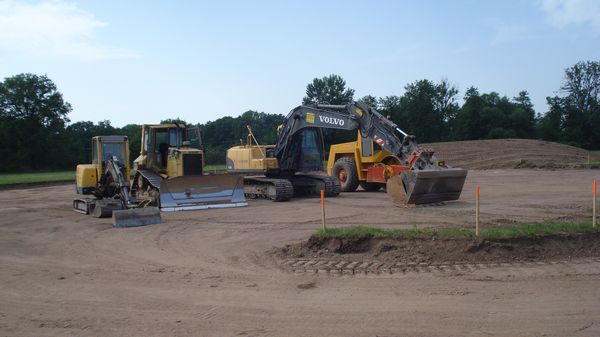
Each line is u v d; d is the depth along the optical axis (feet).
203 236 42.78
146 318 22.54
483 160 141.90
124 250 38.22
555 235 33.88
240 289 26.78
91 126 366.63
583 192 69.05
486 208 53.26
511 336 19.39
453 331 19.99
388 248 33.73
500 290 25.40
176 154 62.85
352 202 63.31
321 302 24.18
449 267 30.14
